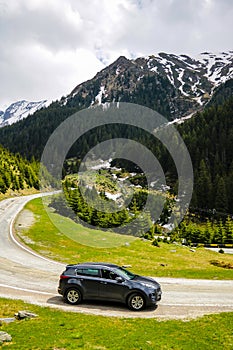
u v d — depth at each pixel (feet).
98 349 34.42
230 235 249.34
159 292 55.16
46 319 44.70
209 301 60.80
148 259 112.16
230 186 372.79
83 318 46.26
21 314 45.21
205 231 252.01
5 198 270.87
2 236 123.75
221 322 46.91
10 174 326.24
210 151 499.10
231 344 38.24
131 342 37.09
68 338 37.37
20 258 93.15
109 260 101.86
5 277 71.36
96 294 53.98
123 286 53.47
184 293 66.54
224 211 351.46
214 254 158.51
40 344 35.06
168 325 44.70
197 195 360.89
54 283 68.90
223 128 547.90
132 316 49.24
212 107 644.27
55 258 97.35
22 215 175.73
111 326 43.11
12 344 34.86
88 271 55.67
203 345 37.52
